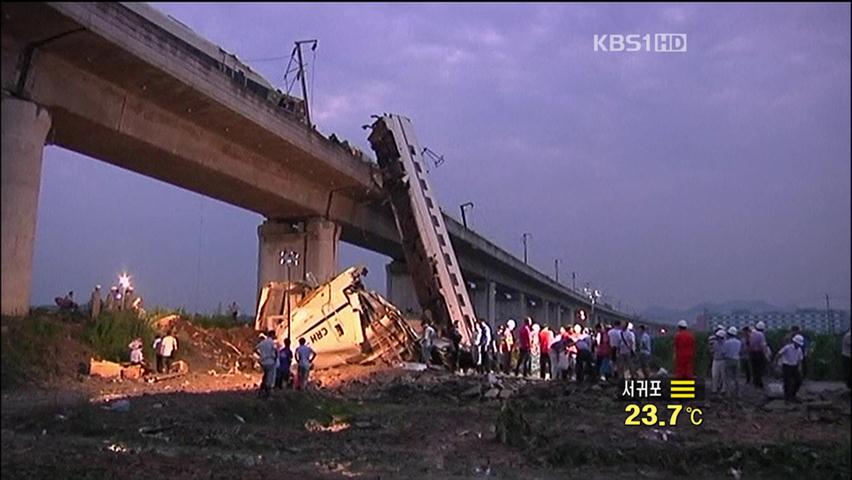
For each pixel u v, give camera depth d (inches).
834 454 431.8
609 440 486.3
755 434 482.0
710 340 648.4
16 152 589.3
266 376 726.5
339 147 1476.4
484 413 671.8
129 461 422.6
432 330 1106.1
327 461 471.8
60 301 909.8
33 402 488.1
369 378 936.3
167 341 984.9
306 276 1521.9
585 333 842.8
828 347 535.5
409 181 1267.2
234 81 1107.9
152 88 957.8
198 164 1189.7
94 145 1044.5
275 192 1428.4
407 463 467.2
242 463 452.1
